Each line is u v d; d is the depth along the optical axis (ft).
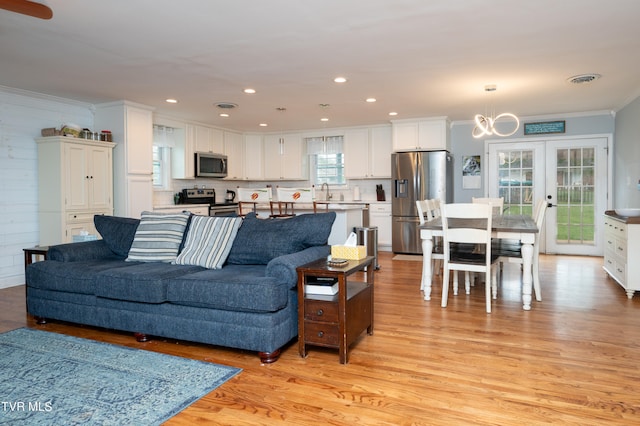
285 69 13.55
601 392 7.22
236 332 8.77
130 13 9.36
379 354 9.01
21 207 16.47
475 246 15.19
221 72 13.83
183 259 11.18
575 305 12.70
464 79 14.83
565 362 8.48
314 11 9.30
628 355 8.82
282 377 7.92
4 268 16.01
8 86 15.51
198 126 23.11
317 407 6.80
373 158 24.82
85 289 10.42
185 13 9.37
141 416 6.52
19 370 8.24
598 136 21.56
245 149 26.86
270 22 9.87
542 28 10.31
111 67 13.24
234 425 6.28
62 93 16.53
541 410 6.64
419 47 11.58
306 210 20.75
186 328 9.30
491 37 10.88
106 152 17.69
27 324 11.34
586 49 11.80
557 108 20.42
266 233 11.18
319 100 18.03
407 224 23.06
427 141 22.59
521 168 23.18
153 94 16.79
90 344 9.72
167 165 22.13
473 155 24.03
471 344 9.55
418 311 12.21
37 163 16.92
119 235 12.82
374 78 14.65
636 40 11.12
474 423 6.29
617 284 15.42
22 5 7.32
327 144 26.32
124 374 8.05
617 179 20.65
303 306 8.80
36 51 11.75
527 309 12.20
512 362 8.51
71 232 16.47
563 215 22.58
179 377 7.92
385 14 9.47
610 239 15.84
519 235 12.34
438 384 7.57
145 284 9.54
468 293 14.29
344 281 8.45
